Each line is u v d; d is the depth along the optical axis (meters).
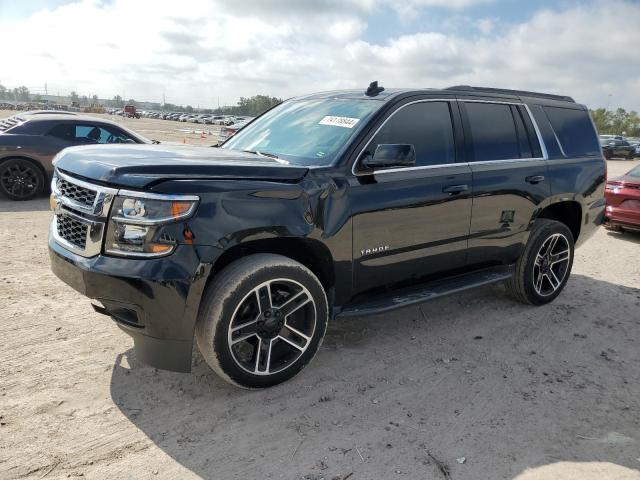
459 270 4.33
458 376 3.59
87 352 3.66
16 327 3.98
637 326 4.67
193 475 2.51
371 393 3.32
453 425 3.01
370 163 3.44
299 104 4.50
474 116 4.32
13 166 9.20
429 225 3.90
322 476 2.54
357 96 4.11
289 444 2.78
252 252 3.28
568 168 4.95
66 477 2.45
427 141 3.96
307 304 3.33
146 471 2.53
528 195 4.57
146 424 2.89
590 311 4.98
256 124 4.62
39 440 2.70
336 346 3.98
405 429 2.95
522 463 2.70
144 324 2.86
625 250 7.70
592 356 4.02
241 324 3.09
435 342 4.13
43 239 6.61
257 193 3.01
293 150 3.78
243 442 2.78
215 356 3.00
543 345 4.17
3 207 8.66
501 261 4.61
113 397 3.13
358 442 2.81
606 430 3.03
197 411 3.04
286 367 3.31
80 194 3.03
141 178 2.77
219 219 2.86
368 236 3.56
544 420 3.10
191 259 2.79
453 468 2.64
